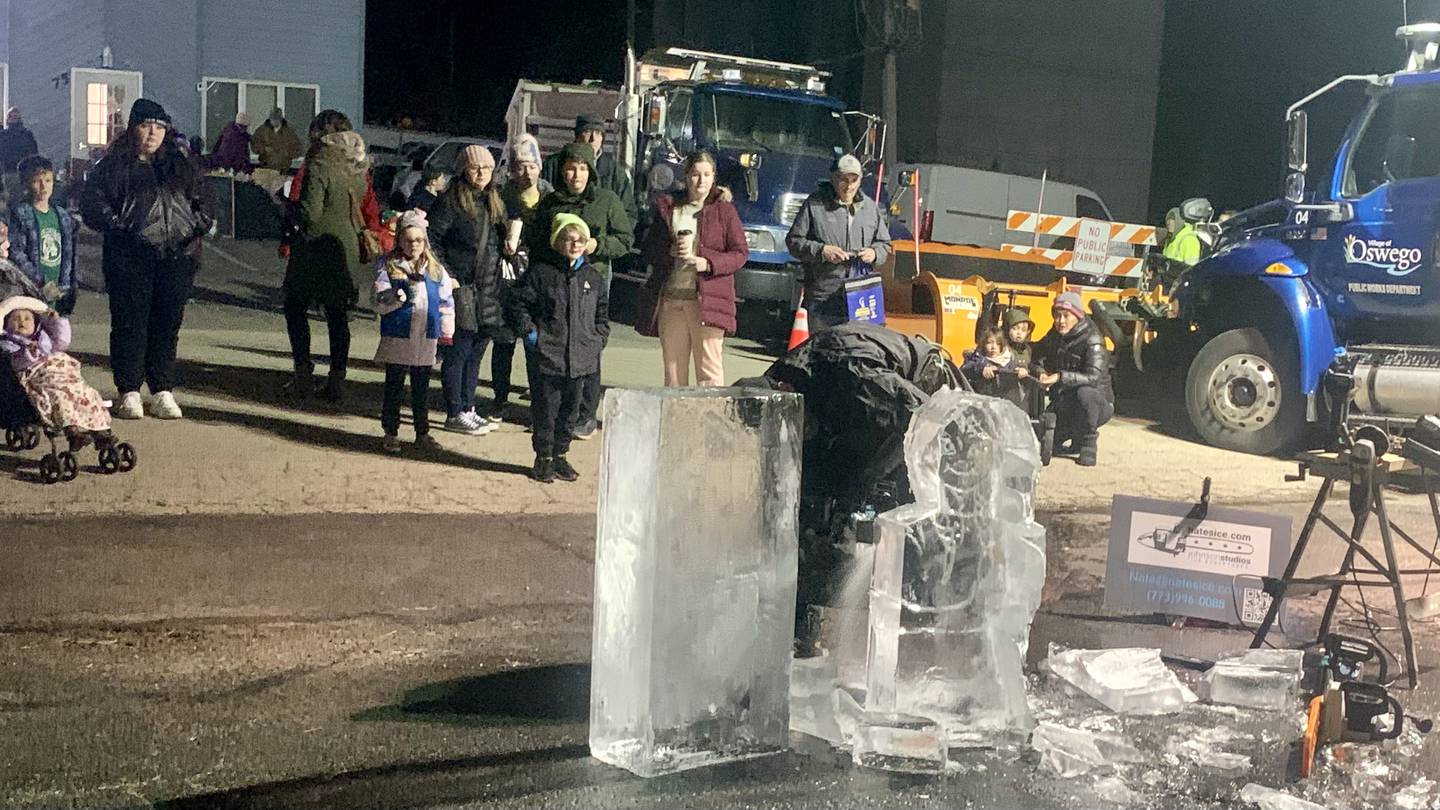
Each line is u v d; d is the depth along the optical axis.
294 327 8.84
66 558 5.44
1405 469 9.52
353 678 4.45
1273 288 9.48
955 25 24.44
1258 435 9.76
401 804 3.54
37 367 6.56
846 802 3.68
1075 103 25.39
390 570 5.60
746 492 3.92
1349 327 9.48
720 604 3.89
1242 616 5.44
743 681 3.95
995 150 25.03
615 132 15.27
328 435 7.96
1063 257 13.55
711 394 3.85
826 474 4.64
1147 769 4.04
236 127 20.50
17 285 6.82
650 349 12.16
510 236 8.04
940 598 4.17
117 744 3.82
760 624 3.97
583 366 7.18
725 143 14.00
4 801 3.43
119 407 8.02
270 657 4.57
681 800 3.65
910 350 4.73
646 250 7.78
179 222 7.83
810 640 4.74
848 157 8.44
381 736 3.99
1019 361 9.11
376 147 25.75
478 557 5.88
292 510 6.39
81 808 3.43
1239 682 4.69
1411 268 8.95
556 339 7.11
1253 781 3.97
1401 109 9.20
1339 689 4.06
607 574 3.92
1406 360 8.89
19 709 4.02
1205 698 4.74
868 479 4.62
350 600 5.18
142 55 24.02
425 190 9.80
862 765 3.95
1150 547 5.60
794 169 13.33
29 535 5.71
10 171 21.45
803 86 15.97
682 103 14.31
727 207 7.72
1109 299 12.00
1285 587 4.96
